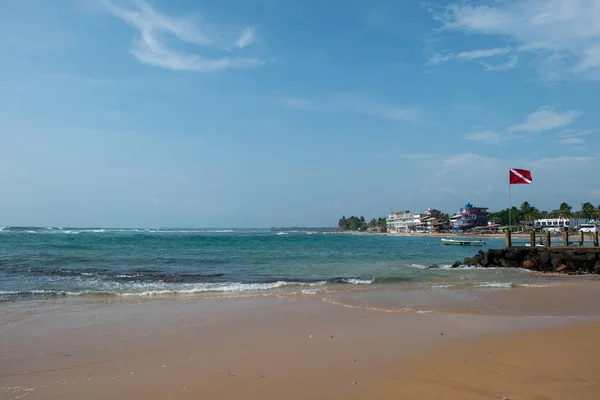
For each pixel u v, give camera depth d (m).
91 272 25.30
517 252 34.94
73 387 7.23
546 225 162.88
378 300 16.56
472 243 95.19
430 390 6.91
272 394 6.82
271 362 8.51
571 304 16.30
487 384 7.17
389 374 7.74
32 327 11.48
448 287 20.84
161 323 12.06
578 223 144.00
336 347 9.63
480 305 15.76
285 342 10.09
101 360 8.72
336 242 99.38
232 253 47.41
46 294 16.94
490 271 31.50
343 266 33.75
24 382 7.48
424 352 9.17
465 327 11.77
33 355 9.05
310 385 7.21
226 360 8.67
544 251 34.56
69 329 11.29
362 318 13.02
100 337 10.51
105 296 16.75
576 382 7.26
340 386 7.14
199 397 6.74
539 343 9.90
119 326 11.66
